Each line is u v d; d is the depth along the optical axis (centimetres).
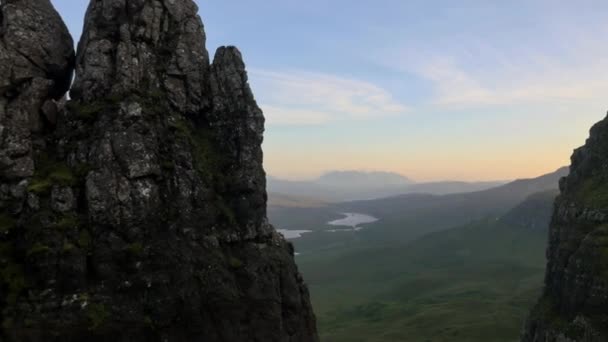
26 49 5200
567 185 11800
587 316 8100
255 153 5619
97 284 4481
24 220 4584
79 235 4547
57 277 4406
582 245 8912
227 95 5722
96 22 5409
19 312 4297
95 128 4925
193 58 5672
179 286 4709
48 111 5156
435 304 19300
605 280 7962
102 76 5200
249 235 5384
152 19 5541
